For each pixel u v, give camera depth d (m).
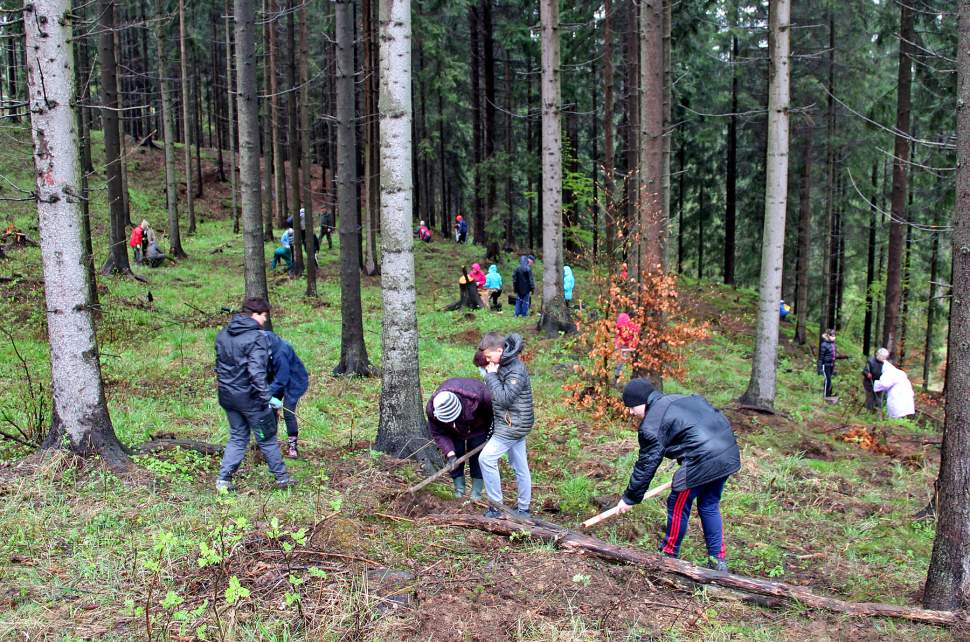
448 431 5.82
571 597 4.16
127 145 35.91
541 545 4.84
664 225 9.91
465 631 3.73
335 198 29.38
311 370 11.48
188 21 30.20
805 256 21.39
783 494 7.45
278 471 5.85
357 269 11.23
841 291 29.66
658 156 9.95
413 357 6.93
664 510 6.46
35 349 11.02
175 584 4.08
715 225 33.62
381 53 6.61
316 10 29.67
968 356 4.32
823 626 4.12
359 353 11.26
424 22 22.09
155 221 29.02
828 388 15.66
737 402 12.21
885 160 21.84
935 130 16.62
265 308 5.76
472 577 4.31
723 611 4.23
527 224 39.94
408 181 6.75
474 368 12.21
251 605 3.86
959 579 4.34
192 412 8.46
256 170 11.88
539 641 3.67
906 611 4.23
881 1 17.95
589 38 21.17
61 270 5.64
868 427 11.73
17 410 7.61
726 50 24.09
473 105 27.41
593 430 9.16
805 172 20.98
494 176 23.66
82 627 3.60
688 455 4.80
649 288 9.68
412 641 3.62
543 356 13.51
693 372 14.52
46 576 4.12
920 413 14.21
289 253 22.08
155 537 4.62
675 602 4.27
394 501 5.66
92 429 5.84
